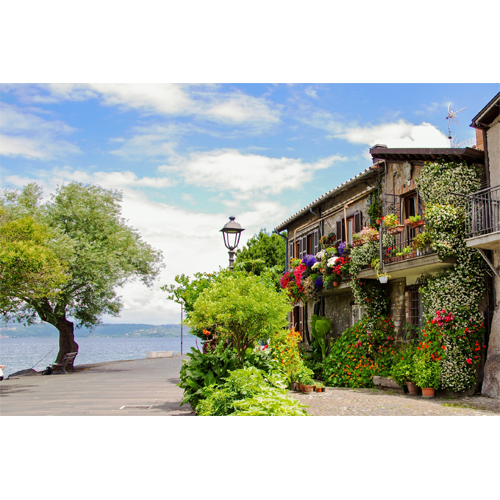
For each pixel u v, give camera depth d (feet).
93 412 31.09
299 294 62.49
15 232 53.06
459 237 35.86
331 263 52.16
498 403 30.68
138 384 53.47
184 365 31.09
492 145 36.29
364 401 32.37
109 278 84.53
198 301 28.71
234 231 38.19
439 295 36.63
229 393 22.43
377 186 49.49
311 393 37.88
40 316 86.33
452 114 49.75
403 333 44.98
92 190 90.94
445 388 35.19
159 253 97.71
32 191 88.69
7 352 282.97
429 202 38.73
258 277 33.32
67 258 77.92
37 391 47.78
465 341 34.71
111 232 89.81
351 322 56.03
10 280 50.80
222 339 34.47
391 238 44.06
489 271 35.19
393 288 47.42
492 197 35.81
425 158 41.63
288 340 39.58
